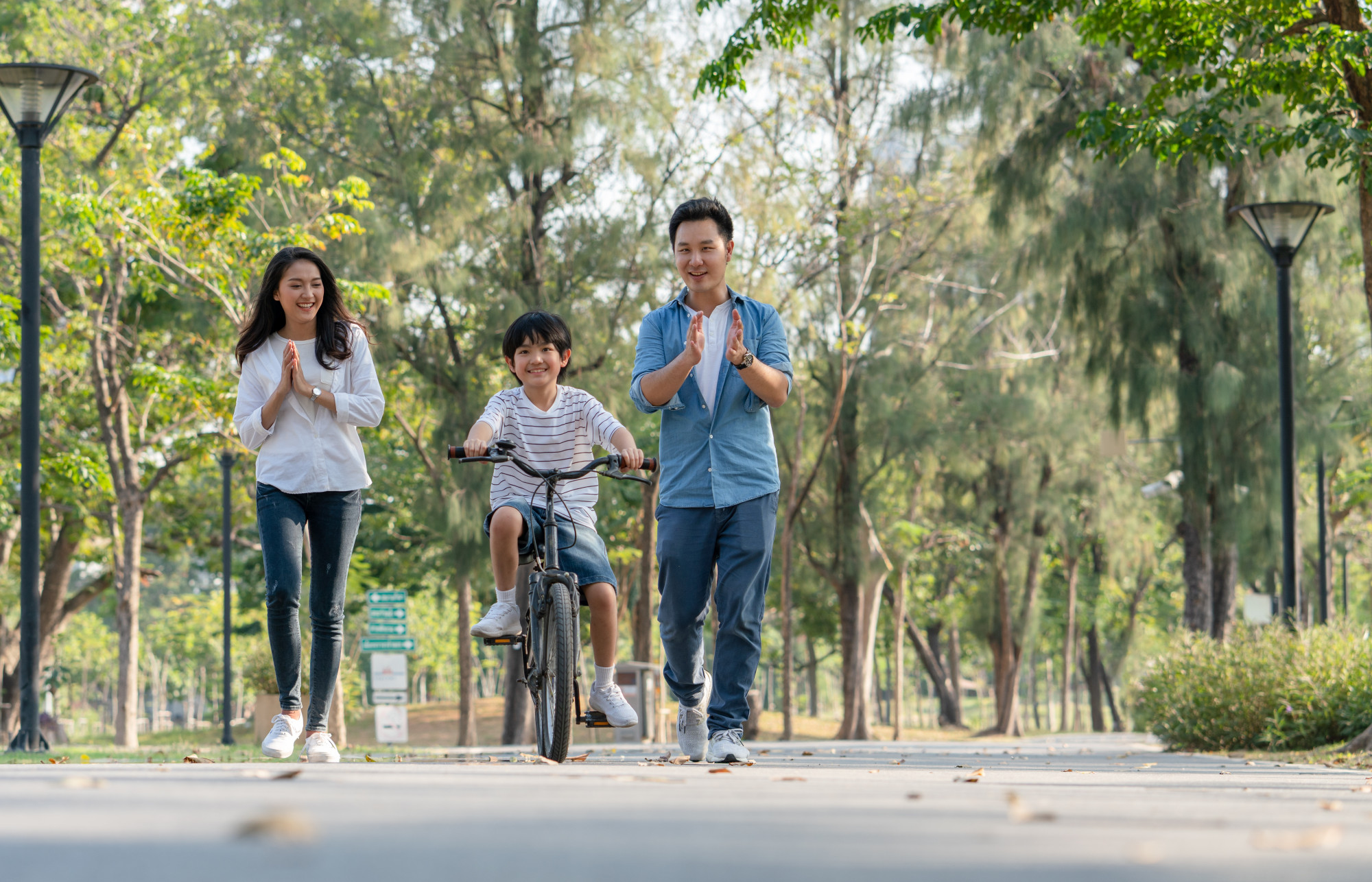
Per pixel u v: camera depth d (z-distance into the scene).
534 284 27.20
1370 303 13.26
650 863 2.02
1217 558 27.89
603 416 7.21
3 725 36.16
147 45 30.98
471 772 4.98
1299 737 13.53
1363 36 12.45
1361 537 49.97
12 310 24.44
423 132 26.44
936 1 15.47
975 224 31.20
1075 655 63.16
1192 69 23.86
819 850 2.23
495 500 7.05
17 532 37.03
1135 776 6.75
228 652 29.98
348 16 26.22
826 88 30.34
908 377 33.84
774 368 6.95
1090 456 37.81
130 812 2.64
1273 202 16.45
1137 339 25.44
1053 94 27.25
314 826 2.39
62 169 29.00
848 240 30.08
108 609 72.94
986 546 43.91
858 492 34.78
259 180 21.27
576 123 26.03
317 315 7.51
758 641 6.94
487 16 26.31
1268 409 24.78
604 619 6.96
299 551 7.23
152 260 21.91
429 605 76.94
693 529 6.89
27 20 29.92
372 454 34.59
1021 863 2.09
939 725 56.81
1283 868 2.11
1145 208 24.88
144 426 31.47
